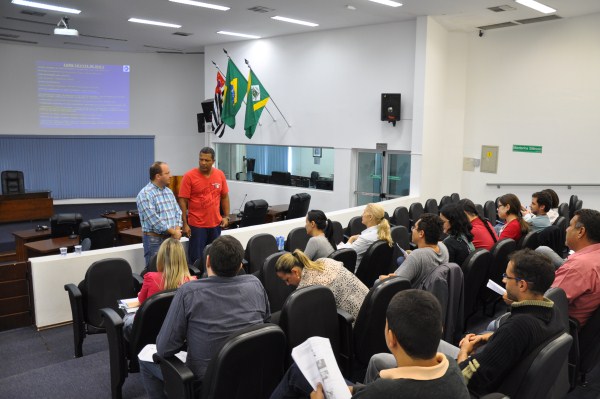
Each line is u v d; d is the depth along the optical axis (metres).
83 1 7.71
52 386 2.96
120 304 2.87
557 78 7.89
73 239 6.64
